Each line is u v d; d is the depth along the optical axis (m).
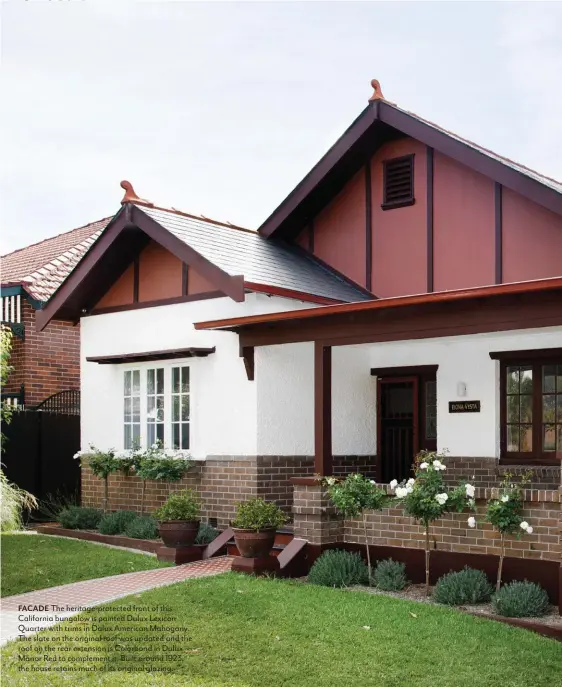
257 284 12.16
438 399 13.35
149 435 14.27
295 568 10.80
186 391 13.75
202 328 12.39
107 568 10.98
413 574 10.44
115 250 14.38
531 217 12.74
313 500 10.93
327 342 11.49
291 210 14.70
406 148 14.08
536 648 7.68
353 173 14.63
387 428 14.33
